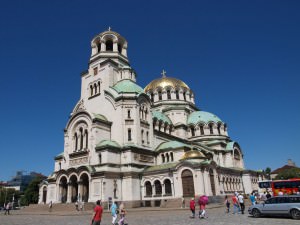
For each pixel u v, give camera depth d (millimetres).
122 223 24688
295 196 27453
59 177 58656
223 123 87750
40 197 73188
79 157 58781
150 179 55531
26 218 39531
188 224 24781
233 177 71750
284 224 22828
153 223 26609
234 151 83625
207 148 78188
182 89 90688
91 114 59031
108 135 59719
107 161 53375
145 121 63406
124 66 68812
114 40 72125
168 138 71750
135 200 53531
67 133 63375
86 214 41719
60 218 36938
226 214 33656
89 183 52625
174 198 50469
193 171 51156
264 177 89875
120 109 60000
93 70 68938
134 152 57094
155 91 89688
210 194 51312
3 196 124312
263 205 28781
